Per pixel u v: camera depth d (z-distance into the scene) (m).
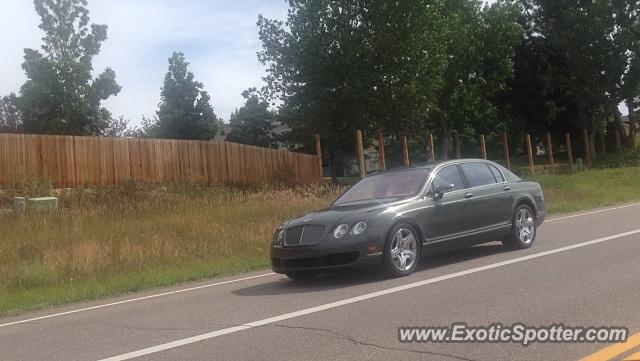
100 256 12.61
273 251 9.23
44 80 39.09
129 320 7.81
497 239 10.81
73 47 40.31
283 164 26.09
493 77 43.72
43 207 17.44
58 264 12.21
